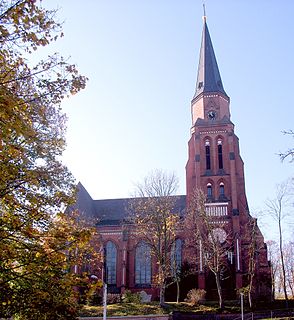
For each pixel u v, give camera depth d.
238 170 67.69
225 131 68.81
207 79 73.12
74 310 12.95
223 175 66.38
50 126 15.73
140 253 65.19
